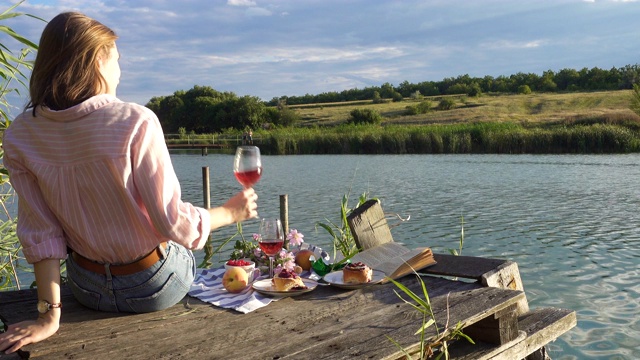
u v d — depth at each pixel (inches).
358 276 118.9
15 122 87.5
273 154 1603.1
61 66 84.4
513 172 907.4
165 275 97.3
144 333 92.3
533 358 128.0
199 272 132.9
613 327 220.7
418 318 99.9
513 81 3590.1
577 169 933.8
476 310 102.4
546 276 298.2
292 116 2851.9
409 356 86.7
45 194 86.3
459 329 96.1
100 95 86.1
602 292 267.7
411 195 655.1
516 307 110.4
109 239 89.9
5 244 142.3
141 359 82.4
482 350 104.7
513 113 2407.7
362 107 3218.5
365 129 1925.4
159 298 98.1
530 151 1366.9
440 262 135.4
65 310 101.7
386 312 103.8
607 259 333.7
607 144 1316.4
